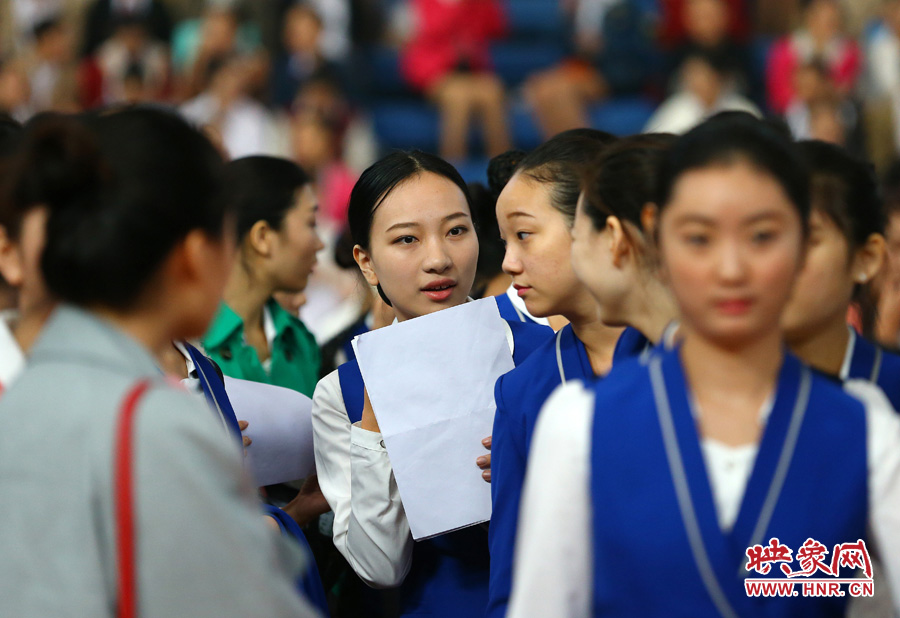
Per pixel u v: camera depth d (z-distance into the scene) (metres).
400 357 5.84
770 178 3.63
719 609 3.66
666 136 4.63
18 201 3.79
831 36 22.61
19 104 21.25
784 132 4.88
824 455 3.71
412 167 6.26
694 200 3.63
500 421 5.38
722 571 3.65
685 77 21.84
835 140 20.16
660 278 4.22
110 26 23.53
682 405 3.79
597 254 4.54
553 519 3.85
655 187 3.96
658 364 3.90
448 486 5.72
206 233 3.87
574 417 3.89
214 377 6.05
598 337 5.43
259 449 6.59
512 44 26.67
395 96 25.25
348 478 6.31
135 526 3.49
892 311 7.08
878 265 4.82
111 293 3.75
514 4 27.05
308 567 5.76
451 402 5.79
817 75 20.61
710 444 3.78
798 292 4.59
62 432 3.60
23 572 3.54
